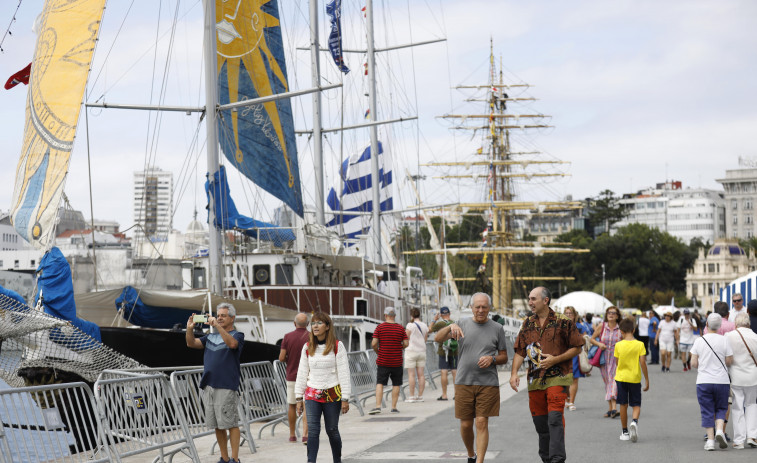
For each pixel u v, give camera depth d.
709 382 14.62
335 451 12.77
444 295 53.62
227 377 12.97
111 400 12.44
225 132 29.19
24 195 17.94
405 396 25.58
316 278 30.27
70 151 17.72
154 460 13.45
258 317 22.89
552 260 173.12
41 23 19.05
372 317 30.09
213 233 24.31
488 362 12.11
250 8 30.83
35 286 17.06
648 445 15.09
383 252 49.06
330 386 12.72
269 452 15.29
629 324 15.80
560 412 11.56
